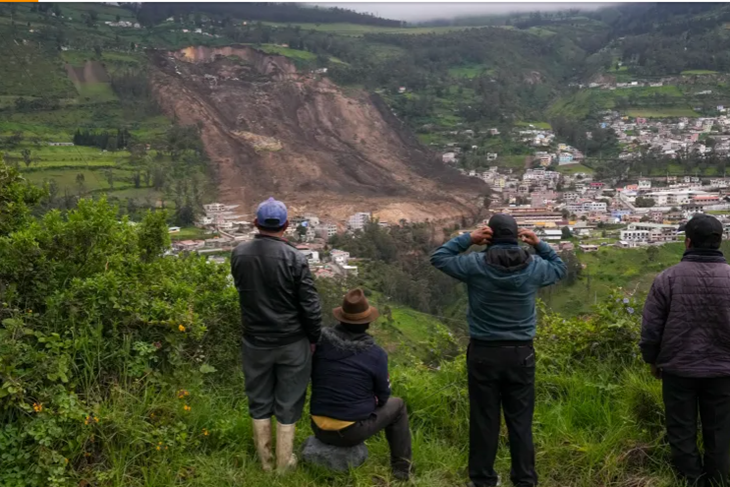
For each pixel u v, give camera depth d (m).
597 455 3.42
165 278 4.64
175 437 3.25
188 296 4.38
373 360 3.14
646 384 3.96
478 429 3.11
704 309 2.99
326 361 3.18
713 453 3.03
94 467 2.99
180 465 3.11
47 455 2.85
